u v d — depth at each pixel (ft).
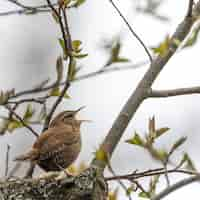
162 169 34.73
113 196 35.96
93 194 36.01
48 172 41.22
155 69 38.81
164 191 30.42
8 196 36.06
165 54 37.93
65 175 37.29
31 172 41.50
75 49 36.24
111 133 38.17
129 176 34.96
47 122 38.65
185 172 32.63
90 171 36.40
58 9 35.22
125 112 38.45
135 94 38.81
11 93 36.24
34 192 36.24
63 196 36.09
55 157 42.60
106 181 36.42
